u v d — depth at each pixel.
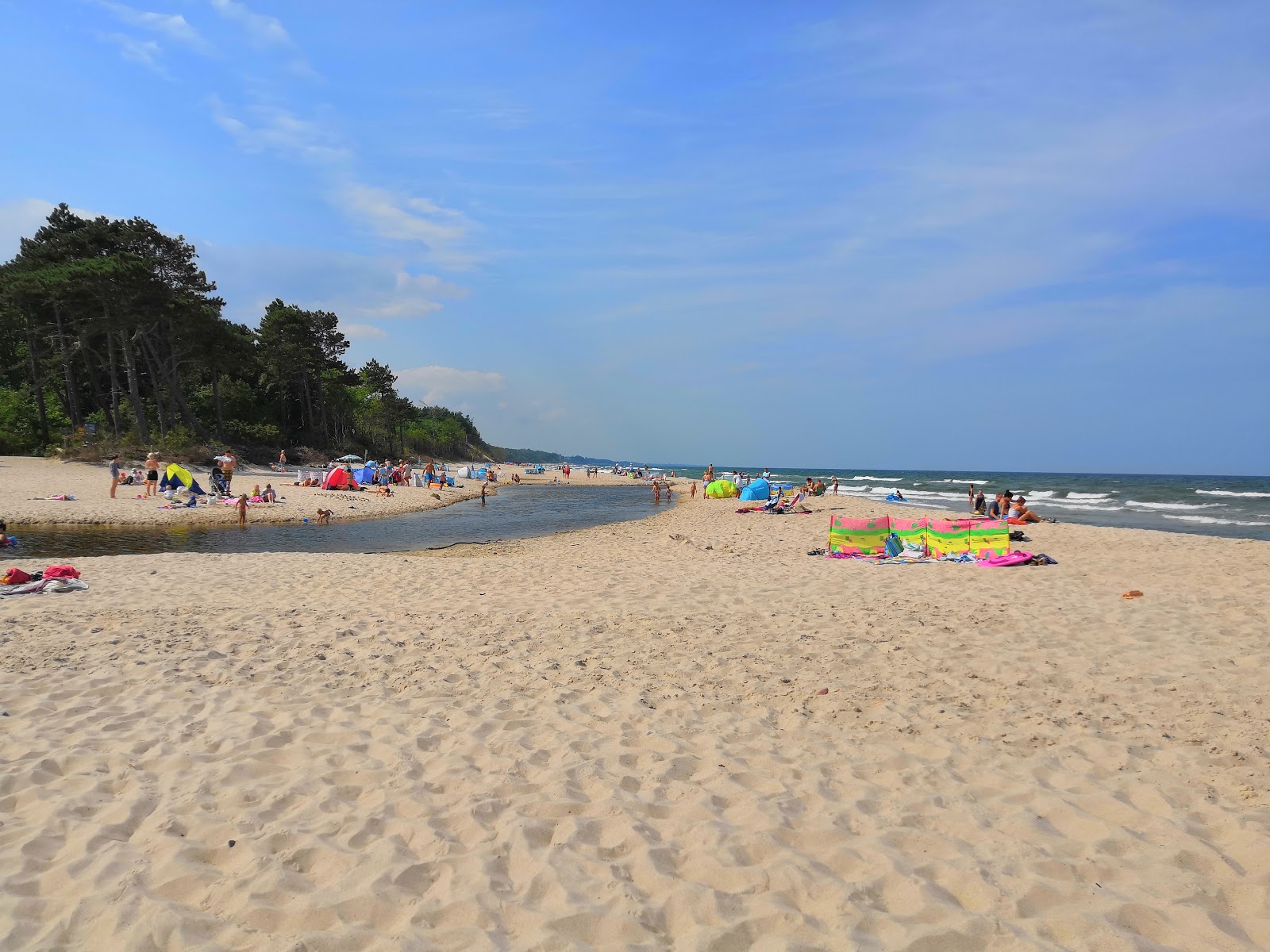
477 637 7.86
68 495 26.02
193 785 4.29
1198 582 11.66
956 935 3.05
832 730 5.32
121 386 51.91
